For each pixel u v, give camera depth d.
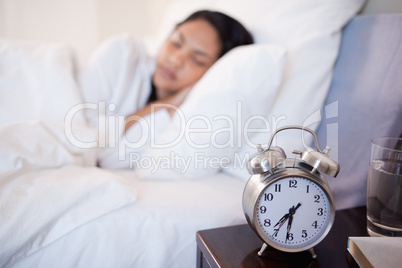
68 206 0.67
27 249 0.63
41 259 0.65
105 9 2.17
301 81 0.93
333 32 0.98
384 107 0.78
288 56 0.97
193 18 1.14
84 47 2.18
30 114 0.96
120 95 1.14
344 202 0.79
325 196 0.55
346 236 0.65
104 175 0.76
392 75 0.79
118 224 0.69
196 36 1.09
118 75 1.16
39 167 0.78
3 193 0.67
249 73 0.88
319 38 0.96
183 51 1.11
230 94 0.86
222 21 1.09
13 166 0.71
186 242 0.71
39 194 0.67
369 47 0.88
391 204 0.61
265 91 0.87
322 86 0.94
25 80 1.00
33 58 1.03
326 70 0.95
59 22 2.09
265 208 0.55
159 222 0.70
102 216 0.69
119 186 0.72
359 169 0.80
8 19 1.99
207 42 1.08
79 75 1.14
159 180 0.88
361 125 0.81
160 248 0.69
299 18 1.03
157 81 1.15
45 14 2.05
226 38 1.08
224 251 0.59
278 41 1.05
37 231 0.63
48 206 0.65
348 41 0.96
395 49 0.80
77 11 2.10
